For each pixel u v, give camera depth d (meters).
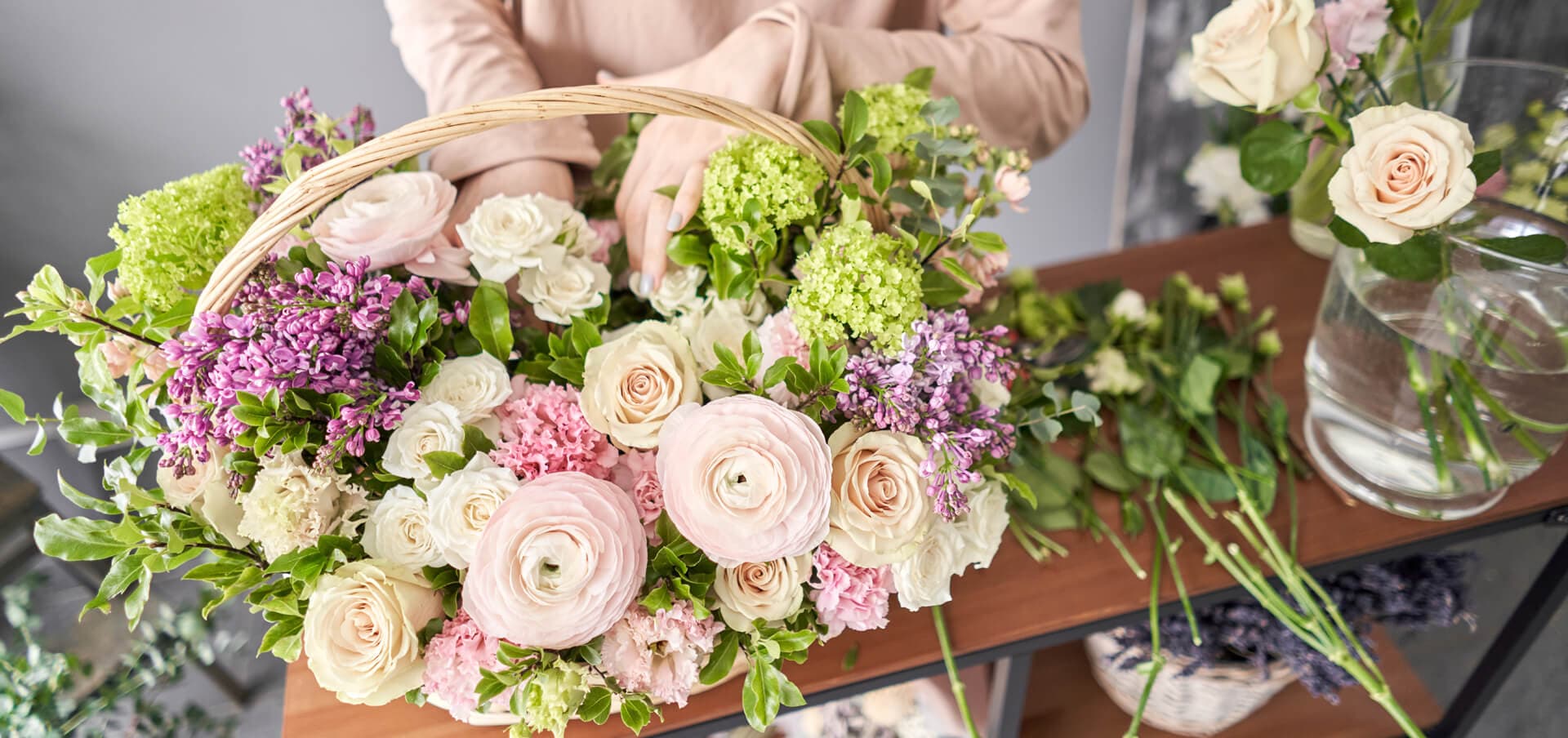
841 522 0.59
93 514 1.54
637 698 0.61
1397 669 1.06
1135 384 0.87
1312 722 1.02
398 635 0.58
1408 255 0.61
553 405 0.63
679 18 0.92
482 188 0.80
